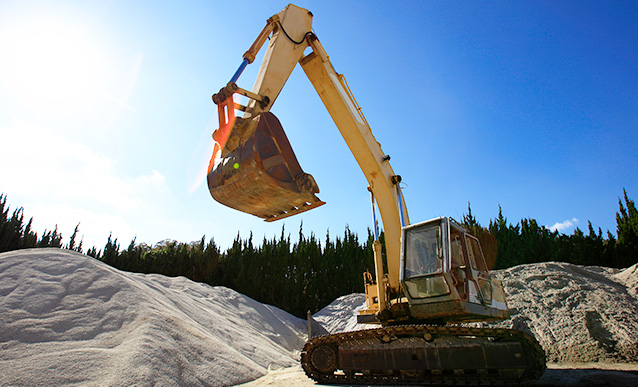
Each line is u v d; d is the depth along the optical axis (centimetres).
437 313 644
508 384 582
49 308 729
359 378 662
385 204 930
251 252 2902
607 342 986
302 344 1806
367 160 942
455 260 690
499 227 2519
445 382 612
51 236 2620
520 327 1168
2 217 2173
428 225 698
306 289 2864
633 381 556
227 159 686
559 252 2256
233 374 736
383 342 660
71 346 634
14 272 821
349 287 2883
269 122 687
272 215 744
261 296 2636
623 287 1402
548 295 1295
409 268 689
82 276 867
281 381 714
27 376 521
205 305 1409
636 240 2061
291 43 886
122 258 2567
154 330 731
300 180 660
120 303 809
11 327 637
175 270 2620
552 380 620
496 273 1584
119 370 571
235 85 712
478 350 602
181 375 639
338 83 966
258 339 1320
